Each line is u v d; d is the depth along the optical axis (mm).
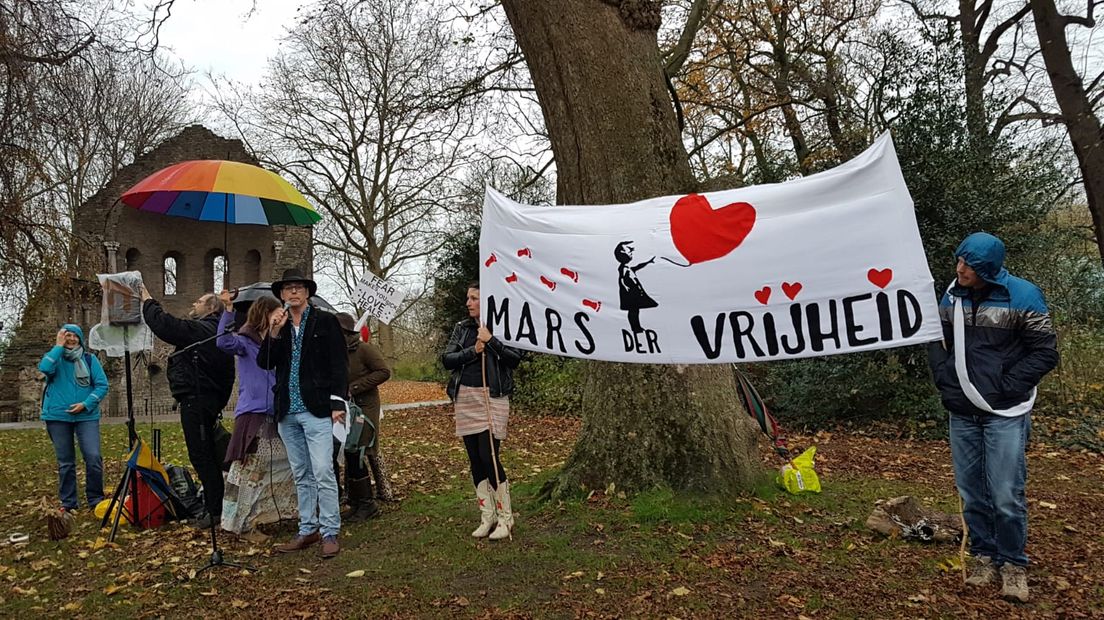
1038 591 4086
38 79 9719
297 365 5105
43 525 6180
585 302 4754
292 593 4359
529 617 3902
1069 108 12742
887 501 5723
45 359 6547
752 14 17922
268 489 5633
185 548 5348
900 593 4059
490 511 5188
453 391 5203
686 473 5539
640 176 5781
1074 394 10523
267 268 21734
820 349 4266
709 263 4473
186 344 5711
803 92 16812
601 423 5820
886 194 4172
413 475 7934
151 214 20516
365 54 21062
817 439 10086
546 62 5980
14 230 10070
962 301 4082
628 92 5809
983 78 14305
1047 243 10891
